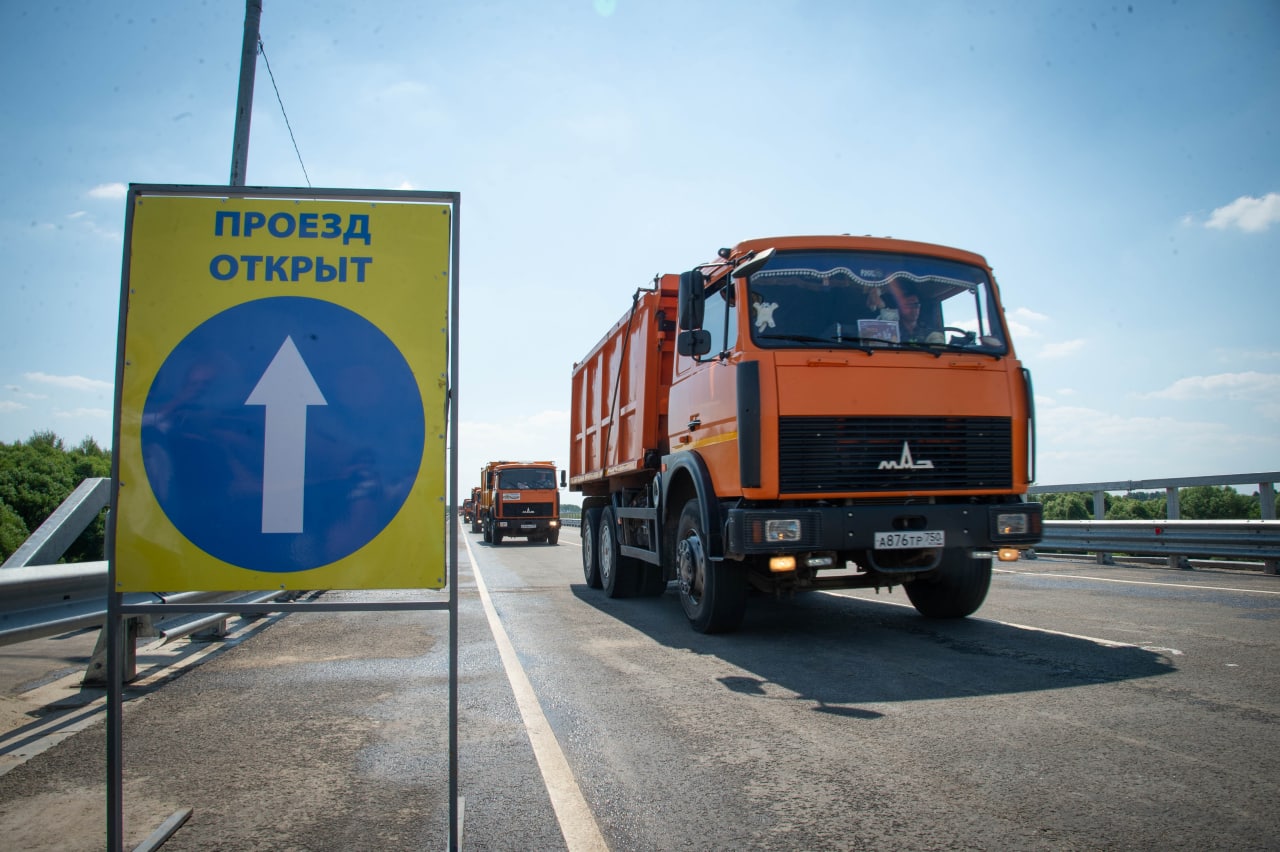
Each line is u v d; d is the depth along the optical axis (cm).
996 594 865
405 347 286
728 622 671
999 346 635
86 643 692
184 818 301
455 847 258
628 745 383
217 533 274
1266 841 261
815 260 630
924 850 263
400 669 570
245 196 286
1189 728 378
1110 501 1895
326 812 309
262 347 282
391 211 291
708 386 663
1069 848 261
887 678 497
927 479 587
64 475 1694
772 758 358
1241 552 1009
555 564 1661
